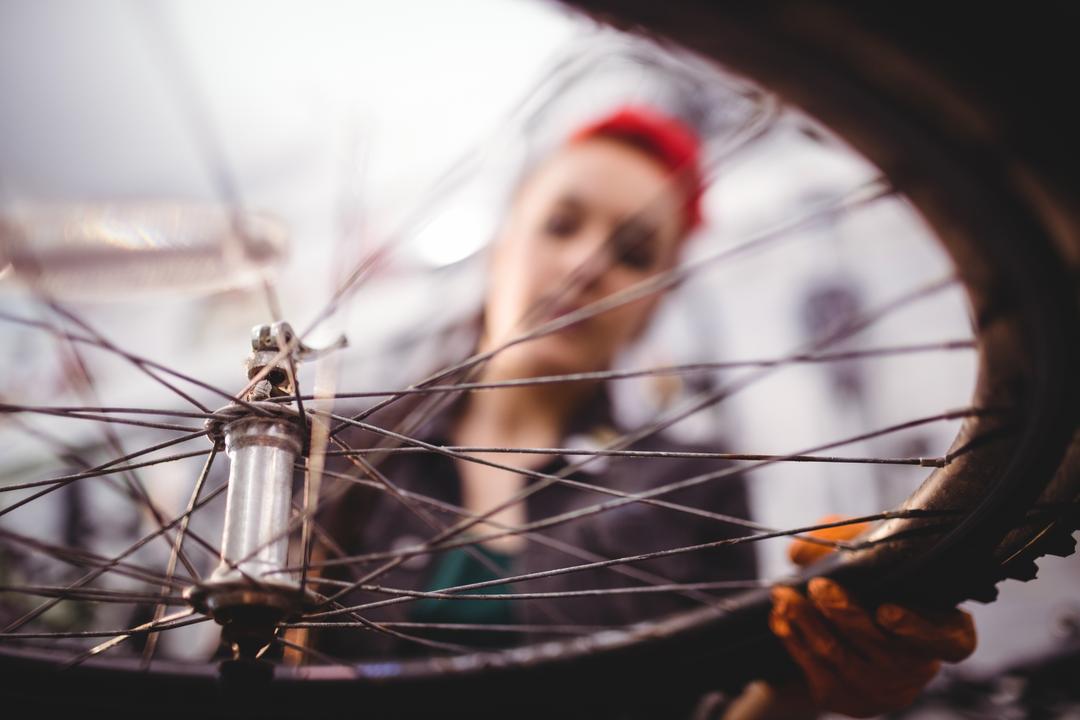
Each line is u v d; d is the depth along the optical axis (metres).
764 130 0.46
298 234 2.17
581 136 1.47
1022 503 0.47
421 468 1.38
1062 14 0.27
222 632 0.43
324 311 0.51
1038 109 0.28
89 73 2.03
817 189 2.21
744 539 0.52
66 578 1.32
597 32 0.42
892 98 0.30
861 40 0.29
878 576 0.59
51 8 2.00
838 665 0.65
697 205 1.49
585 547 1.36
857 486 1.99
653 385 2.12
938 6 0.27
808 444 2.06
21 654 0.71
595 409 1.54
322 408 0.49
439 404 0.73
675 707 0.81
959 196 0.32
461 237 1.84
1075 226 0.31
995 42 0.27
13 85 2.05
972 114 0.29
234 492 0.44
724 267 2.25
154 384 2.21
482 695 0.80
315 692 0.78
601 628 0.81
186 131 2.16
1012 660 1.39
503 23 2.24
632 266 1.43
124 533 1.68
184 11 2.12
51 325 0.44
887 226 2.18
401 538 1.27
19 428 0.52
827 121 0.34
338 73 2.25
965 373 2.02
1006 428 0.44
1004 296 0.38
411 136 2.23
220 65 2.17
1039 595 1.50
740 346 2.20
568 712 0.80
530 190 1.52
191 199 2.21
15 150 2.06
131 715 0.72
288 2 2.15
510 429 1.48
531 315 0.77
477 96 2.25
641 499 0.55
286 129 2.21
